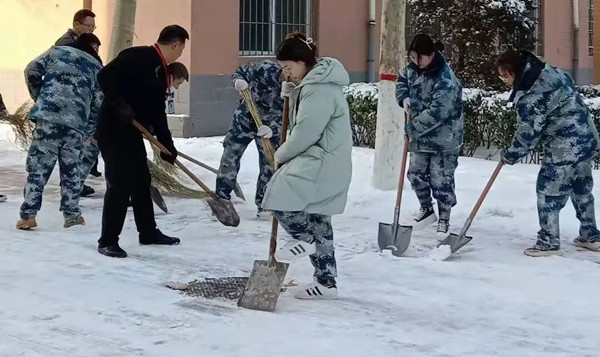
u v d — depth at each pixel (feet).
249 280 17.01
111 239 20.84
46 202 28.25
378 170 30.91
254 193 30.58
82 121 23.49
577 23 70.08
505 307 17.22
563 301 17.67
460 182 32.50
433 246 22.61
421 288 18.48
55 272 19.16
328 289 17.44
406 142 22.91
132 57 20.22
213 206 21.89
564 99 20.63
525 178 33.40
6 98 59.57
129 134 20.53
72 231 23.68
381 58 30.96
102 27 52.95
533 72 20.56
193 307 16.83
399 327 15.83
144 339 14.88
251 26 51.01
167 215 26.30
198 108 48.08
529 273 19.79
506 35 44.83
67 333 15.12
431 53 22.72
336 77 16.08
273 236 16.92
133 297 17.38
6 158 39.81
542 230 21.66
